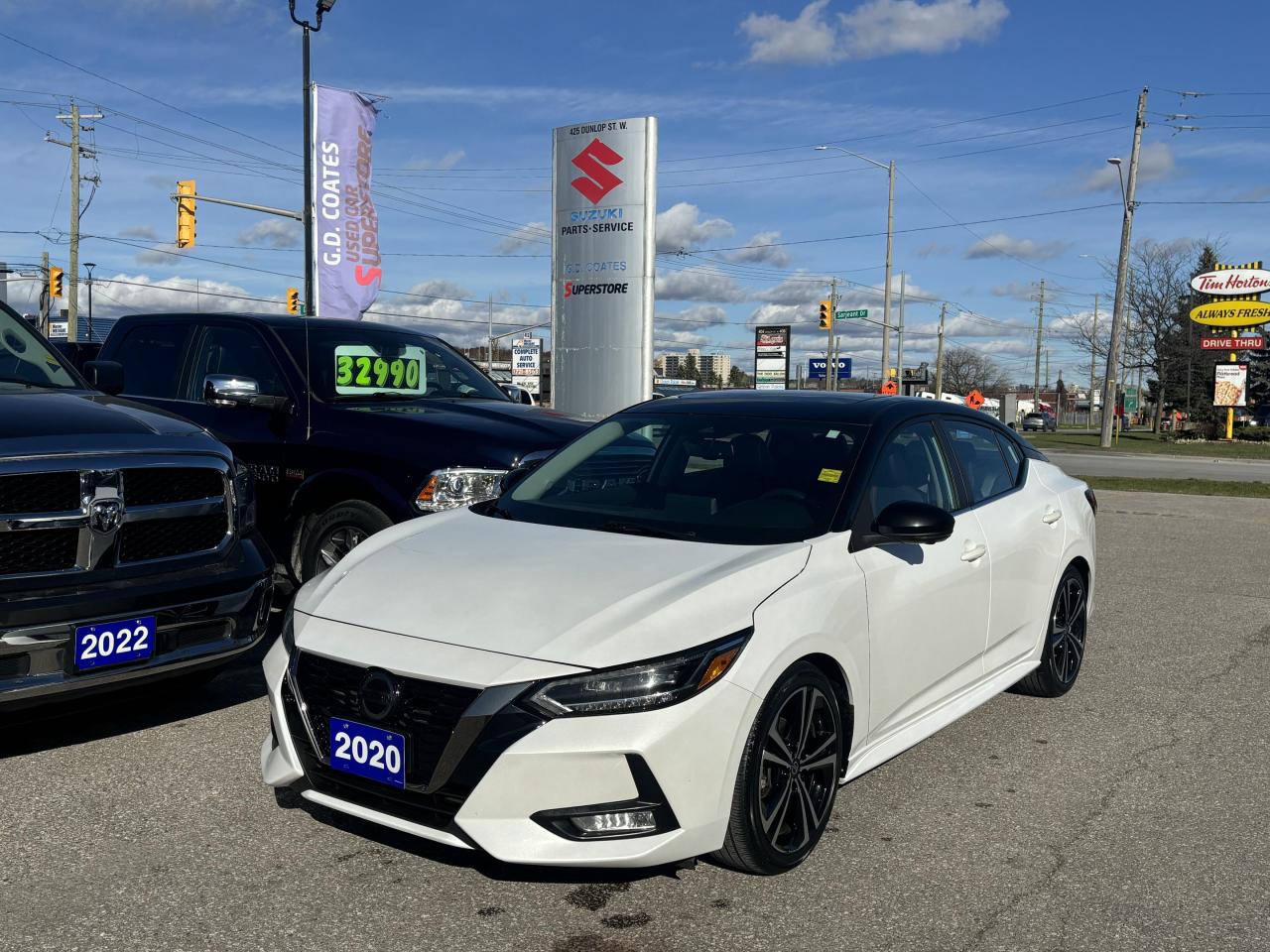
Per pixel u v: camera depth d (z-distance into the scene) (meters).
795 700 3.55
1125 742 5.01
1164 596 8.63
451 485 5.91
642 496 4.35
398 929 3.14
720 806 3.23
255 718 4.98
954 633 4.51
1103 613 7.96
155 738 4.70
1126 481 21.03
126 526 4.29
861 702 3.86
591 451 4.75
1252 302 50.91
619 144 15.26
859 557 3.93
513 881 3.46
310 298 20.59
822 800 3.71
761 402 4.80
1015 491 5.35
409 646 3.29
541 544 3.87
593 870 3.53
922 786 4.41
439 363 7.69
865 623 3.85
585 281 15.70
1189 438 53.56
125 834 3.74
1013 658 5.19
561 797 3.05
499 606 3.39
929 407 4.90
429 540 4.04
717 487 4.25
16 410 4.38
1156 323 57.81
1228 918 3.32
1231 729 5.23
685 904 3.34
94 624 4.09
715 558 3.67
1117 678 6.14
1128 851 3.80
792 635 3.45
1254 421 69.44
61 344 8.66
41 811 3.91
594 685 3.09
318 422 6.50
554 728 3.05
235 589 4.60
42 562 4.07
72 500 4.14
